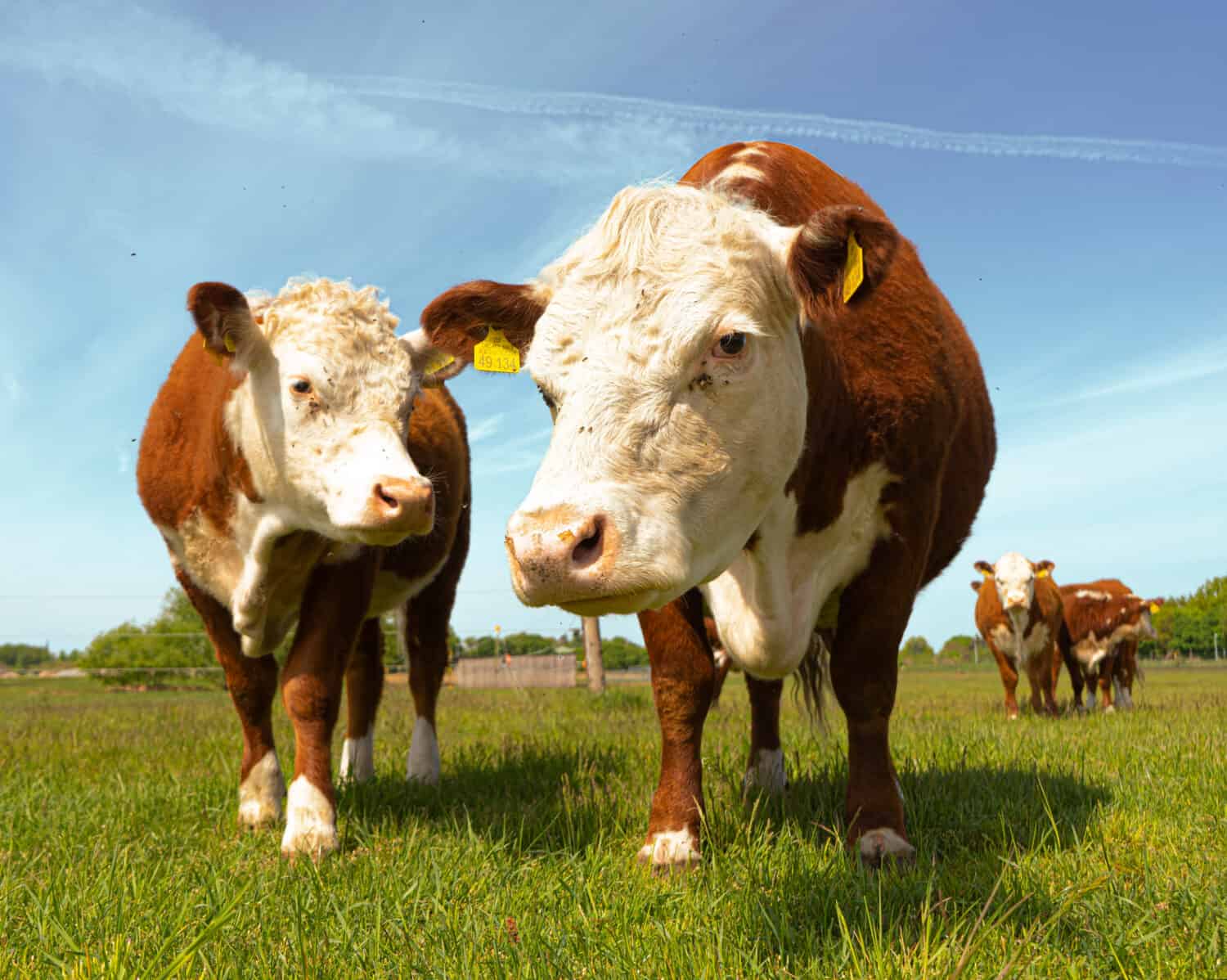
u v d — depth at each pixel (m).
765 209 3.77
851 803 3.70
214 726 10.40
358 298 4.77
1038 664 13.95
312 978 2.47
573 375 2.68
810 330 3.41
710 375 2.71
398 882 3.27
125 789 5.34
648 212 2.86
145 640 34.56
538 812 4.50
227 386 4.72
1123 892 2.93
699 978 2.37
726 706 12.07
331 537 4.50
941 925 2.56
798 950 2.59
